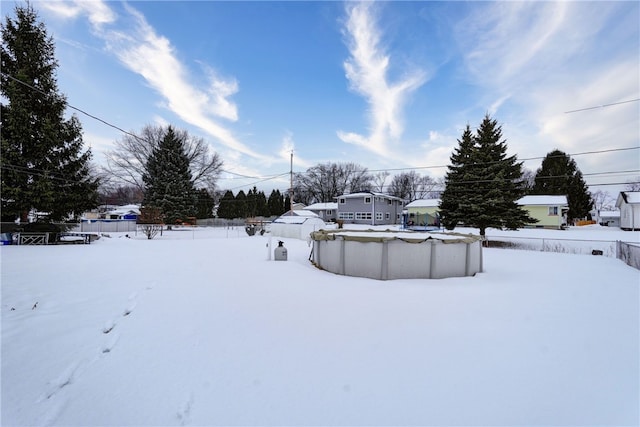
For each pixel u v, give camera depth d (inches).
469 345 134.0
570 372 112.3
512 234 916.0
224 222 1632.6
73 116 669.9
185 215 1294.3
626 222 1103.0
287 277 282.0
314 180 2423.7
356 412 86.0
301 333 144.5
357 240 296.5
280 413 85.1
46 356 119.6
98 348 127.6
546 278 303.6
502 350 129.8
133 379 103.4
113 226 1073.5
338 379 103.7
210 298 204.1
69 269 307.9
